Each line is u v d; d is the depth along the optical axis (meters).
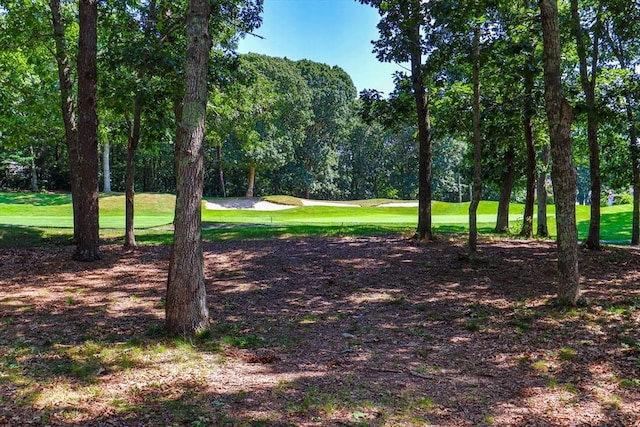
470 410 3.83
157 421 3.52
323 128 52.88
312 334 6.15
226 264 11.13
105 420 3.53
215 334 5.99
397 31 10.91
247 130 18.06
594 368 4.81
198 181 5.82
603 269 10.09
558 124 7.16
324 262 11.18
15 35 13.09
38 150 46.22
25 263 10.75
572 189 7.23
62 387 4.14
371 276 9.78
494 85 14.84
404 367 4.88
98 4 12.02
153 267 10.63
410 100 13.89
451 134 16.11
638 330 6.02
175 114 14.06
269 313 7.21
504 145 17.38
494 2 9.04
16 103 15.53
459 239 14.66
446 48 10.41
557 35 7.17
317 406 3.82
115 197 32.88
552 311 7.01
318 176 53.38
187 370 4.65
